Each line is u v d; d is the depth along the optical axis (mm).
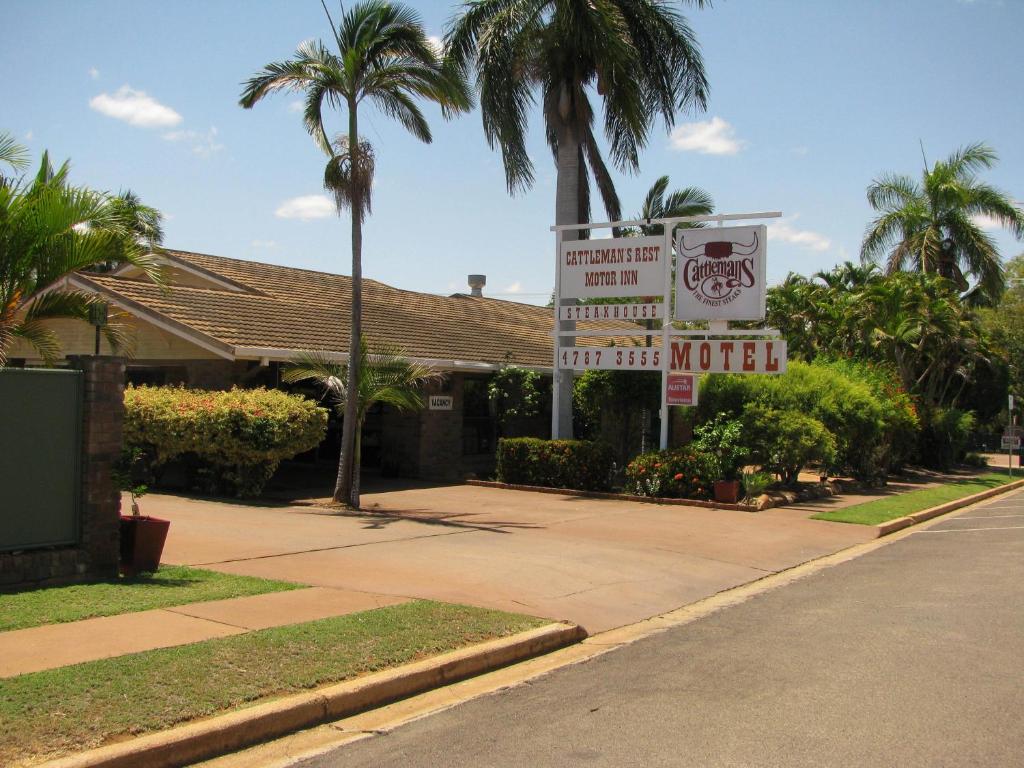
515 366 23766
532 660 7758
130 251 10906
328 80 16000
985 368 42938
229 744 5512
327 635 7457
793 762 5320
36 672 6195
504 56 22047
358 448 16906
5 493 8703
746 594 10797
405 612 8430
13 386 8781
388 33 16078
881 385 25938
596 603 9781
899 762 5312
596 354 21062
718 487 18703
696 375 19766
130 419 17406
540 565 11531
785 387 21750
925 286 34969
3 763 4809
